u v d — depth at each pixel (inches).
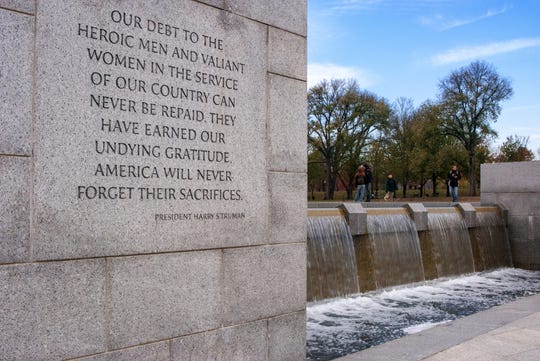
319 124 2283.5
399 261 553.3
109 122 180.2
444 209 652.7
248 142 223.3
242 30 222.5
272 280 231.5
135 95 187.2
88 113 175.3
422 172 2389.3
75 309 171.9
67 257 170.1
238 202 219.0
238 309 218.4
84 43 175.2
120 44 183.8
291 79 241.9
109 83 180.7
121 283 182.7
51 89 167.8
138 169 187.2
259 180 227.1
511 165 721.6
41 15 165.9
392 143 2389.3
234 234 217.3
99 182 177.5
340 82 2271.2
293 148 241.6
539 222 695.1
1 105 158.1
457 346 265.3
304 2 249.6
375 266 521.3
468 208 674.2
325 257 463.5
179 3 200.8
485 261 683.4
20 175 161.3
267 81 231.8
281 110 237.0
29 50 163.6
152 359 190.5
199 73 206.5
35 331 163.8
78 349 172.4
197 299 204.4
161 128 193.9
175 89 198.5
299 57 245.9
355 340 351.3
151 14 192.4
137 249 186.5
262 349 227.3
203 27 208.5
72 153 171.6
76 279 172.2
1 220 157.5
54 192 167.8
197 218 204.5
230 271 215.9
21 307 161.2
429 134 2282.2
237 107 219.5
